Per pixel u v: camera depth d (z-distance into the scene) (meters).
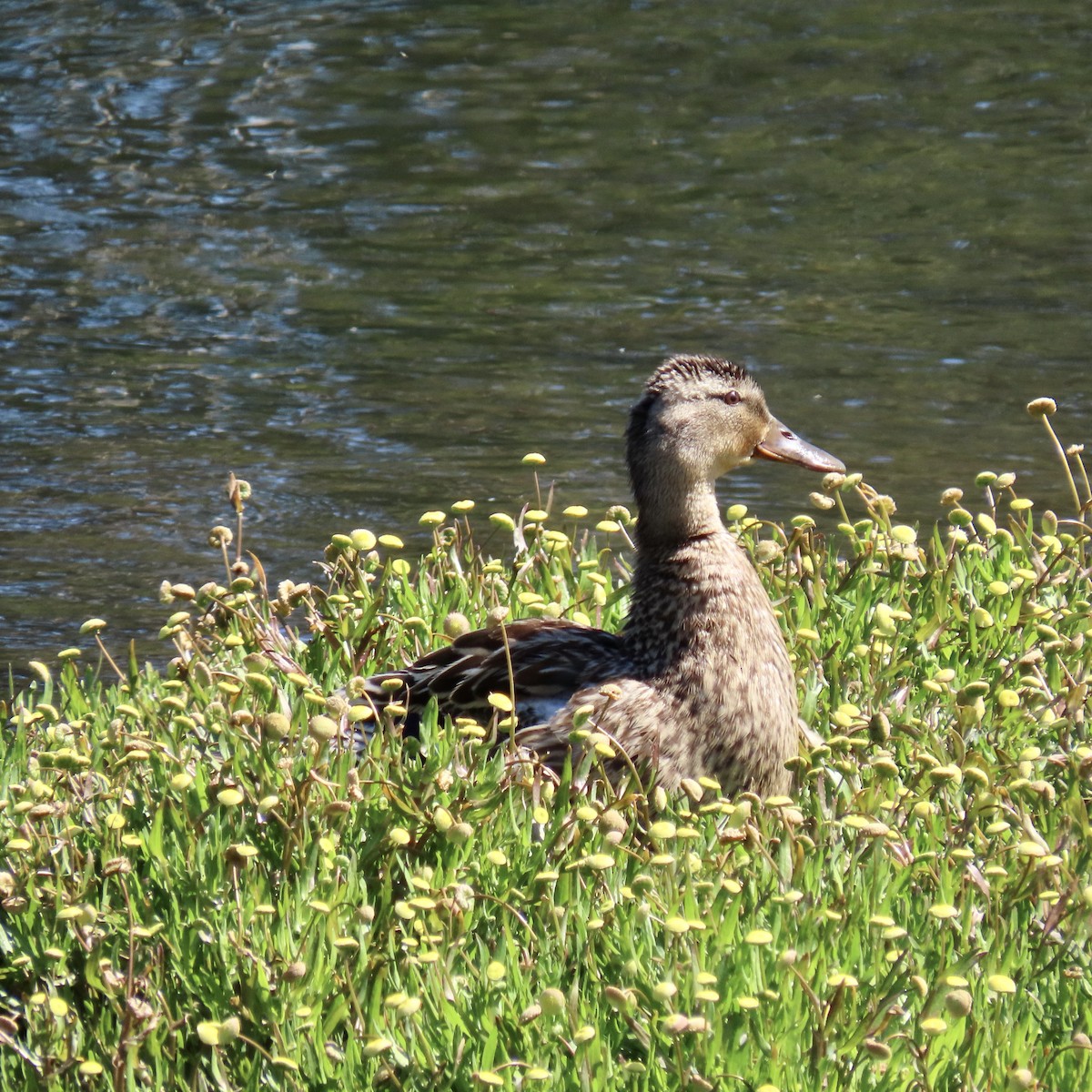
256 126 31.69
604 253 25.11
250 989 6.54
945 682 8.87
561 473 16.80
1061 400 18.81
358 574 9.88
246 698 8.43
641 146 30.61
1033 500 15.82
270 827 7.46
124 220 26.66
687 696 8.37
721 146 30.56
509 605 10.19
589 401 19.06
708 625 8.43
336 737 8.00
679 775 8.35
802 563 10.34
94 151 30.12
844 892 7.18
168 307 22.81
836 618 9.95
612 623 10.36
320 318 22.30
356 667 9.33
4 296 23.19
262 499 16.30
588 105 33.12
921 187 28.14
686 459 8.73
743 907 7.06
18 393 19.55
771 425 9.45
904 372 19.92
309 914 6.96
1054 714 8.47
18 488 16.66
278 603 9.52
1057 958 6.77
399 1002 6.13
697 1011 6.30
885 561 10.28
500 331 21.75
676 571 8.56
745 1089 6.15
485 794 7.55
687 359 9.14
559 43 37.72
